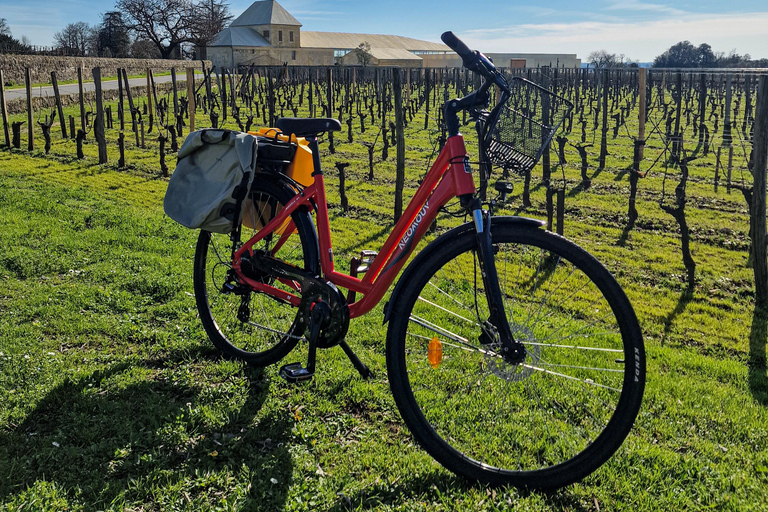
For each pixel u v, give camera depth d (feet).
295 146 9.53
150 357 10.99
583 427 8.93
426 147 46.98
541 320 11.55
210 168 9.77
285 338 10.06
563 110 7.62
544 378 10.25
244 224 10.51
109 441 8.34
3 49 152.46
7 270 15.20
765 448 8.72
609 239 22.70
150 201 26.96
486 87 7.61
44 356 10.75
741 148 42.73
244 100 81.05
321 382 10.09
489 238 7.53
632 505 7.35
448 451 7.83
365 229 23.65
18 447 8.18
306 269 9.30
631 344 7.06
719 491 7.64
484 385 9.95
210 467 7.91
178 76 137.08
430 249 7.83
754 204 15.76
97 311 12.93
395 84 23.45
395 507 7.29
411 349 11.13
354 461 8.16
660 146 45.98
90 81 120.88
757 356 12.72
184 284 14.53
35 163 36.42
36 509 6.97
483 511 7.22
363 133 55.67
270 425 8.91
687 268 17.26
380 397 9.69
